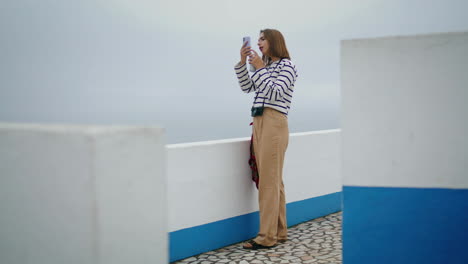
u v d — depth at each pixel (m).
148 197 1.82
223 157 3.94
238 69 4.04
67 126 1.77
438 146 2.26
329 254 3.62
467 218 2.24
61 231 1.67
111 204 1.65
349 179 2.38
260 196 3.86
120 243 1.69
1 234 1.83
